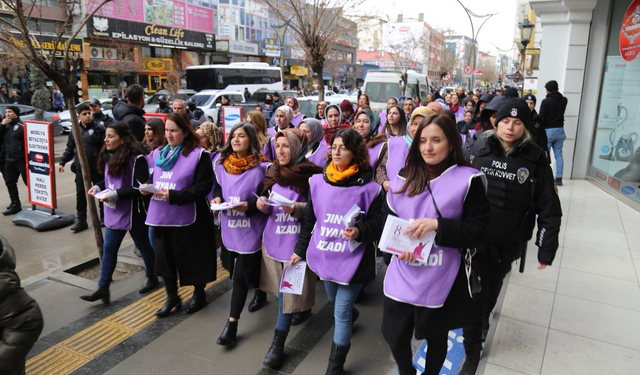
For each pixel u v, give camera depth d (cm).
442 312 233
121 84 2831
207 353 353
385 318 247
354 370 331
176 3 3275
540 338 349
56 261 557
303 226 318
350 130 296
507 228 301
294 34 956
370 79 1838
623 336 351
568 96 856
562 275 459
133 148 429
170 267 402
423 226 219
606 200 732
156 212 387
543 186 304
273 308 427
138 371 330
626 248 527
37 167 695
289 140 338
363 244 297
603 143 823
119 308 425
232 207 338
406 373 252
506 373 307
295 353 354
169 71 3244
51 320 401
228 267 369
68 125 1775
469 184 222
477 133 400
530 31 1307
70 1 502
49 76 436
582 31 827
